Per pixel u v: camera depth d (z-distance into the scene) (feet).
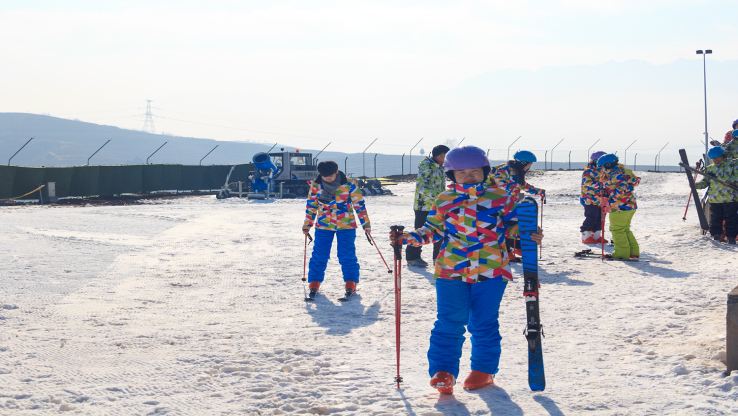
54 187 127.24
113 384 18.84
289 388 18.30
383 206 110.93
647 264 42.45
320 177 33.24
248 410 16.62
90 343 23.50
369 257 47.06
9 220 76.23
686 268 40.24
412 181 192.44
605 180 44.68
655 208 103.55
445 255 17.76
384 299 32.22
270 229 69.10
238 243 56.18
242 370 20.22
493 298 17.58
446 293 17.63
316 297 32.86
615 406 16.19
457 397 17.20
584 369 19.79
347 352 22.39
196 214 90.07
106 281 36.76
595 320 26.78
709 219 56.29
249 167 176.35
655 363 20.17
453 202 17.69
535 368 17.24
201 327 26.27
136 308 29.86
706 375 18.52
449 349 17.66
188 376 19.62
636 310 28.30
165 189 159.84
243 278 38.29
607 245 53.47
